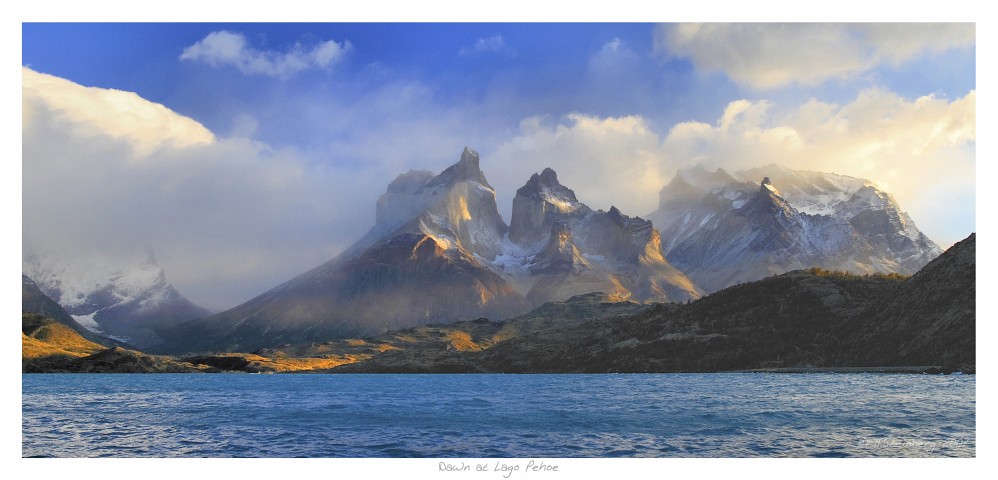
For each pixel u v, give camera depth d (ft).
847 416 402.93
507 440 344.49
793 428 363.56
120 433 376.89
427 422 420.77
